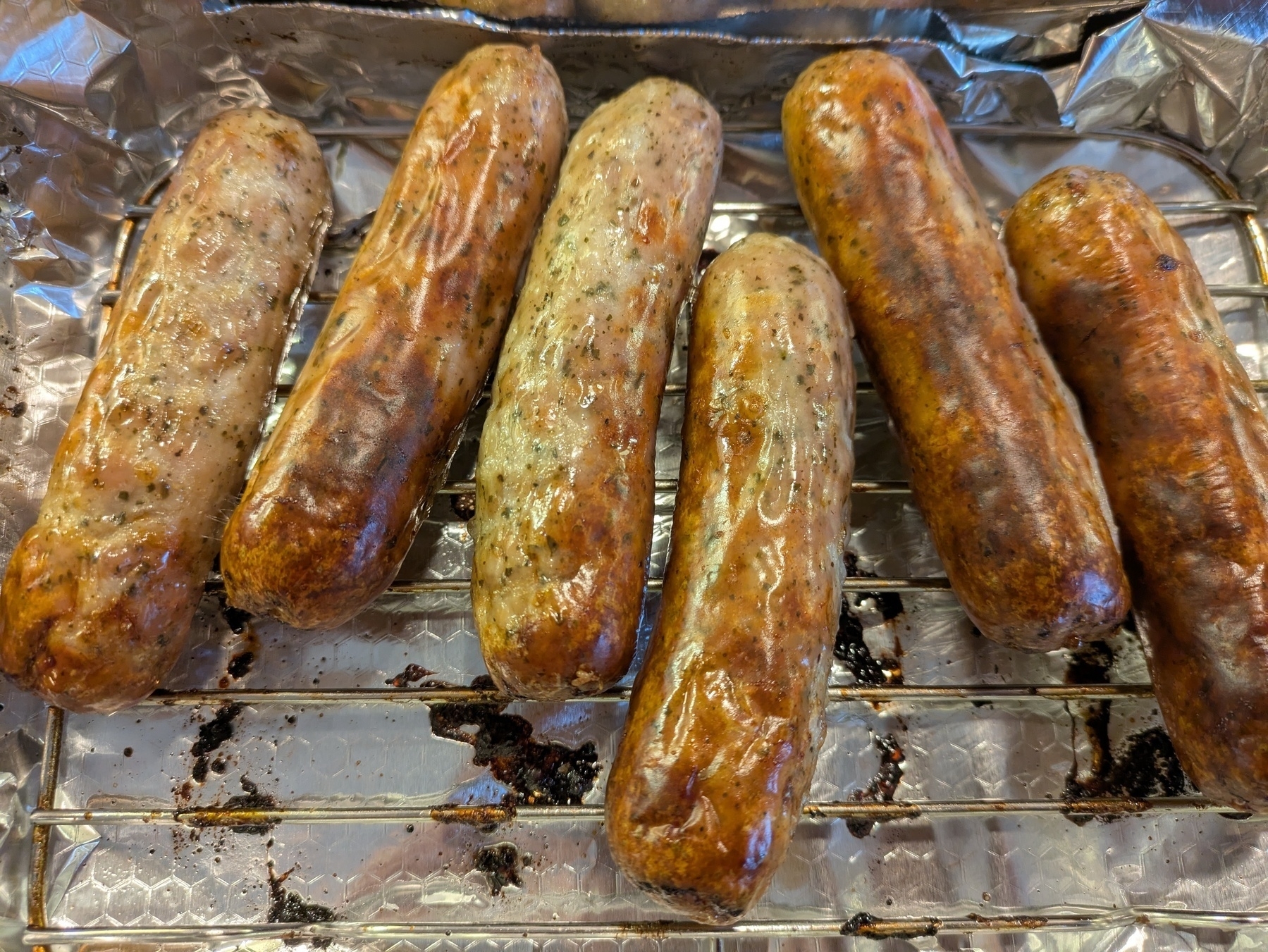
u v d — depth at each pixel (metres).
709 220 0.20
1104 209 0.19
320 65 0.22
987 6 0.21
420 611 0.20
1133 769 0.20
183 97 0.22
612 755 0.20
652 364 0.17
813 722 0.16
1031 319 0.19
